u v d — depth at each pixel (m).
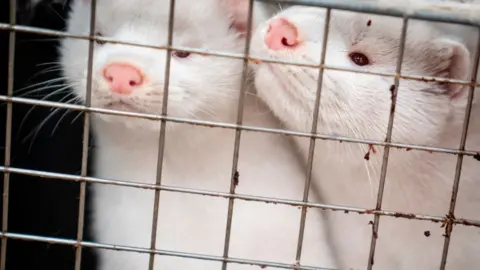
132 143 0.48
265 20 0.46
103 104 0.44
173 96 0.45
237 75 0.48
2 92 0.45
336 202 0.48
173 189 0.35
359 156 0.45
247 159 0.48
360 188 0.47
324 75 0.43
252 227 0.46
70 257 0.46
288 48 0.43
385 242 0.47
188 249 0.46
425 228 0.46
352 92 0.43
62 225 0.46
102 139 0.48
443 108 0.45
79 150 0.48
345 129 0.44
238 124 0.35
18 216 0.46
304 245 0.47
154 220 0.35
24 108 0.47
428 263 0.47
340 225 0.48
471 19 0.34
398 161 0.45
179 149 0.48
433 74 0.45
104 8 0.47
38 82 0.47
